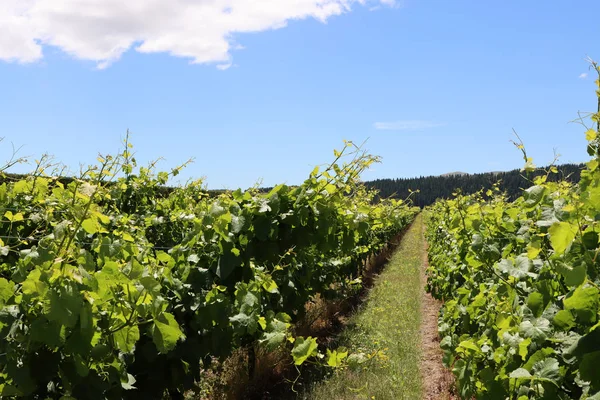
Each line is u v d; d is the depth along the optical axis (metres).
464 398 3.54
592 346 1.75
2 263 3.66
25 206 4.19
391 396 4.46
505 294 3.23
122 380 2.39
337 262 7.12
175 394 3.50
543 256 2.71
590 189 1.88
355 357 3.56
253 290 3.64
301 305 5.84
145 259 2.98
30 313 1.96
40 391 2.06
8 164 3.83
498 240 3.80
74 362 2.04
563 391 2.08
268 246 3.93
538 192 2.89
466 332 4.57
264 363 4.99
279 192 4.05
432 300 9.51
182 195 6.67
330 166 4.13
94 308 2.00
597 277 1.97
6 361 1.89
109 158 3.52
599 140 2.36
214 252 3.61
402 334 6.59
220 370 4.82
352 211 4.61
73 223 2.22
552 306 2.34
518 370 2.12
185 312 3.29
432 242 11.61
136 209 6.04
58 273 1.85
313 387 4.65
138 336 2.16
